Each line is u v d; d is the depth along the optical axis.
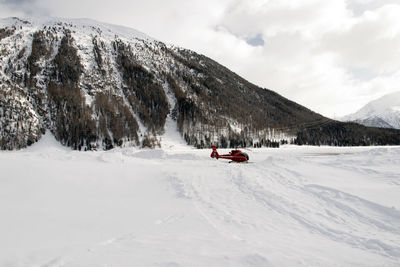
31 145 73.81
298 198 8.64
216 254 3.99
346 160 14.79
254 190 10.08
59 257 3.80
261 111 158.38
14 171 10.99
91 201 8.70
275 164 15.62
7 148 69.12
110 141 84.44
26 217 6.21
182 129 102.19
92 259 3.76
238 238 5.18
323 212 7.22
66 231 5.34
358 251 4.71
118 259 3.76
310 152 59.00
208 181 12.42
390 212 6.61
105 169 14.40
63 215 6.69
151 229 5.84
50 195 8.94
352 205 7.44
